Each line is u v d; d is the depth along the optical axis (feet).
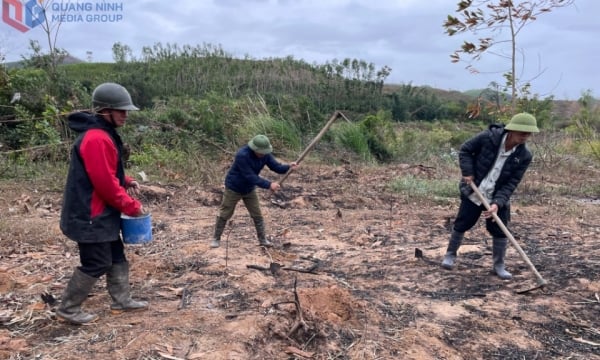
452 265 17.33
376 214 25.41
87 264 11.72
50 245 18.44
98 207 11.35
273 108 46.83
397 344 11.84
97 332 11.60
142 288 14.49
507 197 15.67
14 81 34.30
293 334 11.58
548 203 29.78
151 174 32.35
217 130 41.29
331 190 31.37
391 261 18.02
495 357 11.84
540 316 13.89
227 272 15.89
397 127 66.33
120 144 11.74
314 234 21.44
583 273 16.71
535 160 43.24
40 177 29.17
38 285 14.53
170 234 20.53
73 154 11.27
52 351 10.77
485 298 14.96
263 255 18.02
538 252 19.26
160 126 39.52
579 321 13.74
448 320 13.43
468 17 21.59
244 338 11.25
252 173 17.51
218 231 18.54
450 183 33.01
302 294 13.41
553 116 63.05
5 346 10.91
